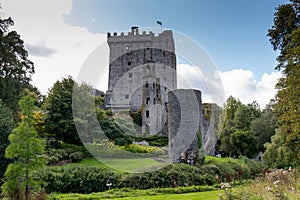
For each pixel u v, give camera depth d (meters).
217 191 7.37
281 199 3.84
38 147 5.67
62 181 7.93
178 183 8.16
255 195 4.38
